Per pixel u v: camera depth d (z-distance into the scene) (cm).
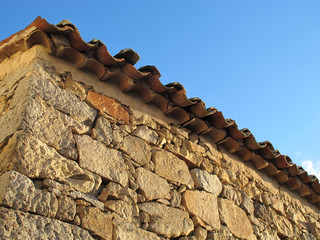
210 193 412
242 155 485
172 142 408
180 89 396
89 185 306
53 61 345
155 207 348
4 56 386
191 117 422
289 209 523
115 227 304
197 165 418
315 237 539
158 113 410
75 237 273
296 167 518
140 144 371
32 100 304
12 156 269
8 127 298
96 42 349
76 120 329
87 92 354
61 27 337
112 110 365
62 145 305
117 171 333
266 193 500
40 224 259
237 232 417
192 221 375
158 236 337
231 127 445
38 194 269
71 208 284
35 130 292
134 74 375
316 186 561
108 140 343
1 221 241
